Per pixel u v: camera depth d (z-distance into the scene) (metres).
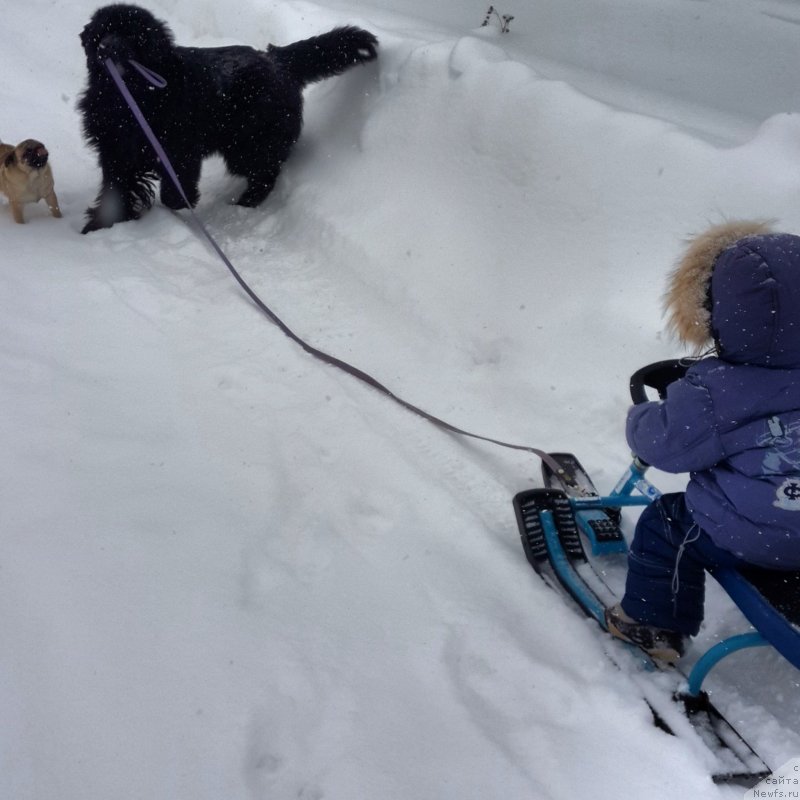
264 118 5.21
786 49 5.52
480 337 4.09
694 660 2.51
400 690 2.28
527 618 2.58
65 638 2.28
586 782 2.08
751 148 3.58
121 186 5.14
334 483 3.11
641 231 3.81
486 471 3.31
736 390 2.08
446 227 4.49
